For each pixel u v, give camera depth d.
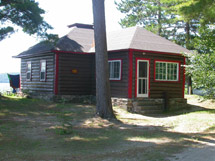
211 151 7.16
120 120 12.19
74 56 17.72
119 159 6.29
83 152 6.88
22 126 10.03
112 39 18.36
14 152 6.75
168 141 8.36
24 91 20.36
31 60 20.30
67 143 7.79
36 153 6.69
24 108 14.02
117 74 16.42
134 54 15.57
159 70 16.72
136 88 15.61
